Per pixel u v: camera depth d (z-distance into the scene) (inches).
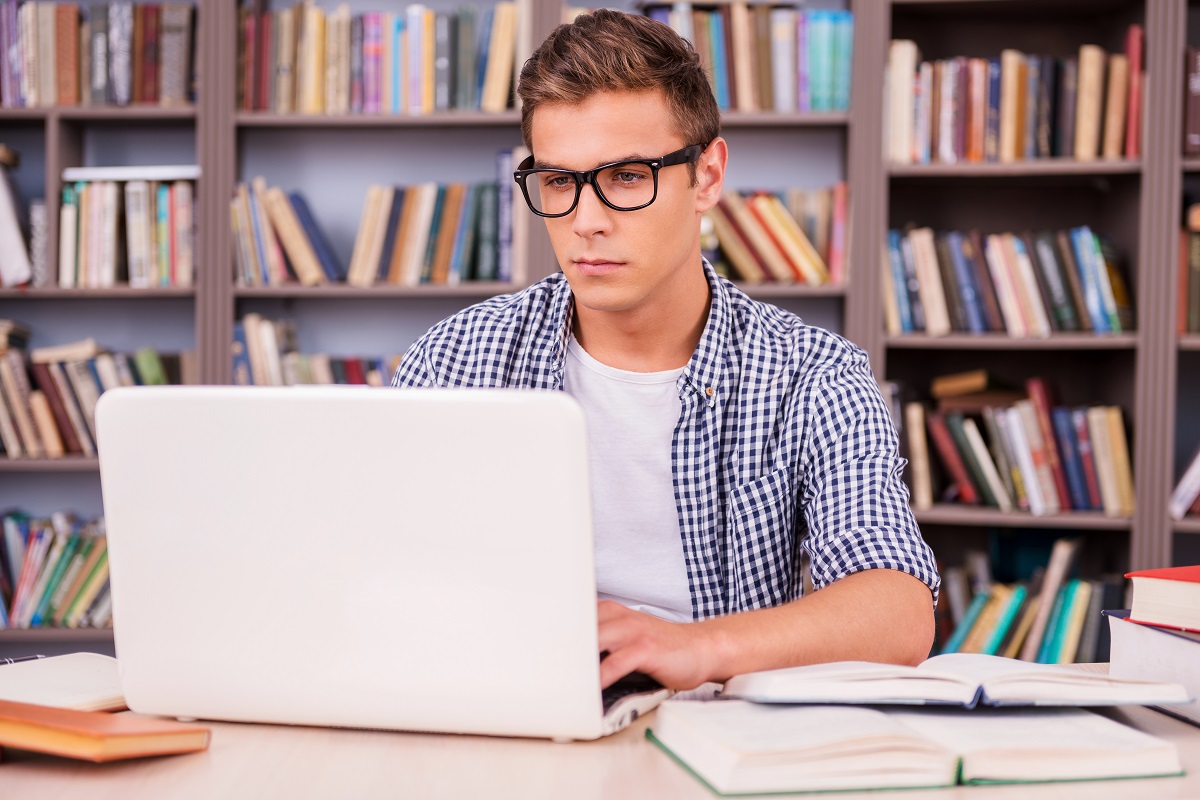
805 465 47.1
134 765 27.8
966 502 101.9
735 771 24.8
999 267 100.4
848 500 42.9
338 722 30.1
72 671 36.0
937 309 101.2
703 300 48.6
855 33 100.8
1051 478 99.4
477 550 27.8
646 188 40.6
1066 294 99.4
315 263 105.3
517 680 28.4
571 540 27.2
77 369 105.2
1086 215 110.7
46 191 106.9
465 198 104.3
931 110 101.5
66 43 105.1
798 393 47.8
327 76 104.7
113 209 105.0
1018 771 26.2
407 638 28.7
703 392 47.4
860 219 101.0
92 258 105.1
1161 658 33.8
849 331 101.2
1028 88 100.4
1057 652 96.4
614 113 39.8
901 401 101.9
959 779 26.1
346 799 25.2
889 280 102.0
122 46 105.0
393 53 104.3
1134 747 26.7
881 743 25.7
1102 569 106.5
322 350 115.3
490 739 29.7
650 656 29.9
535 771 27.0
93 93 105.0
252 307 113.3
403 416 27.5
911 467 100.9
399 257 104.7
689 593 48.3
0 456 105.7
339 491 28.3
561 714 28.5
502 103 104.0
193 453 29.0
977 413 104.0
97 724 27.8
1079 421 99.3
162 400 29.0
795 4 103.5
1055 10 107.2
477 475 27.4
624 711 30.5
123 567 30.3
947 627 102.5
